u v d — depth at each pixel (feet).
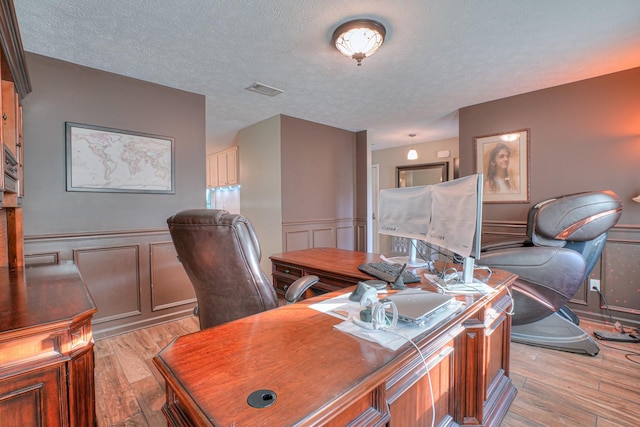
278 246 13.58
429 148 19.06
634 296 8.98
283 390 2.16
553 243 7.59
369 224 16.53
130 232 9.20
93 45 7.40
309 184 14.55
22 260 6.35
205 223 4.13
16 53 5.24
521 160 10.88
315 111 12.83
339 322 3.43
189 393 2.12
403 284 4.95
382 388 2.57
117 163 8.98
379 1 5.93
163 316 9.84
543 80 9.70
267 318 3.58
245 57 8.12
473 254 4.17
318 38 7.23
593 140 9.54
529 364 7.07
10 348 3.00
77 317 3.41
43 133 7.84
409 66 8.69
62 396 3.31
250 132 15.07
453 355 4.03
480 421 4.24
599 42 7.47
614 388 6.11
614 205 7.22
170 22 6.53
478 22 6.62
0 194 4.28
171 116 10.04
